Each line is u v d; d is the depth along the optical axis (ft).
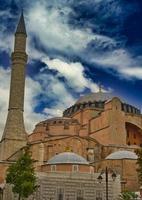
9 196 208.44
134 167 247.70
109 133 298.35
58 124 319.88
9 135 293.43
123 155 254.06
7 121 302.25
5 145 289.74
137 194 197.26
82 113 339.98
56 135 304.30
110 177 215.51
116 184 214.07
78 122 333.83
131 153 258.57
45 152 275.80
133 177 244.83
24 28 335.26
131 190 236.84
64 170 228.02
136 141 334.24
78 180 211.61
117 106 308.81
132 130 335.67
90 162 270.87
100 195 210.79
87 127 328.90
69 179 210.79
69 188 208.85
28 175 188.03
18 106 305.73
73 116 351.87
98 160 271.08
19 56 320.09
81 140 286.05
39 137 309.01
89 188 211.00
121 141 298.15
